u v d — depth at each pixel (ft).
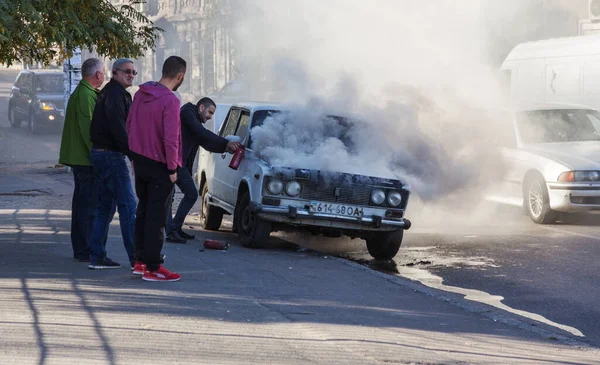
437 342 40.93
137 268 53.52
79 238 58.39
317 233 71.10
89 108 57.00
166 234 72.13
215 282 53.21
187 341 37.58
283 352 36.70
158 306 44.62
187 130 70.69
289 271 59.11
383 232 69.67
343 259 66.08
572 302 55.06
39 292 46.55
